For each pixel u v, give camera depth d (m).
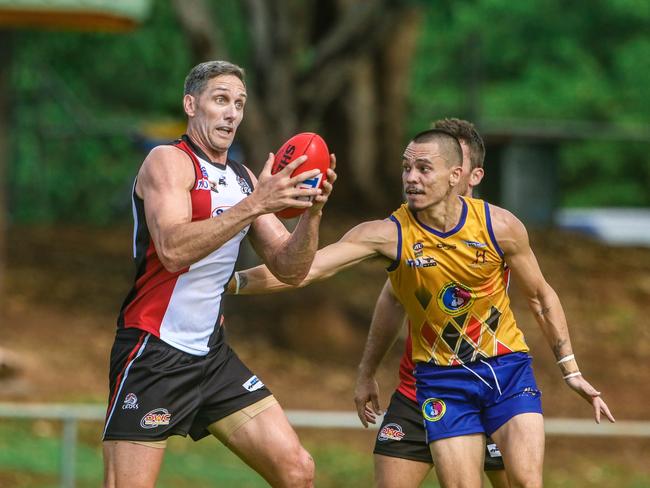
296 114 55.09
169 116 109.38
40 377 45.91
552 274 67.00
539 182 76.06
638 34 119.44
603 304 63.91
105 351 50.50
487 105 110.12
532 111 111.88
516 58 117.69
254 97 54.03
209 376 19.92
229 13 90.00
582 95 113.38
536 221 76.38
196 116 19.45
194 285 19.45
